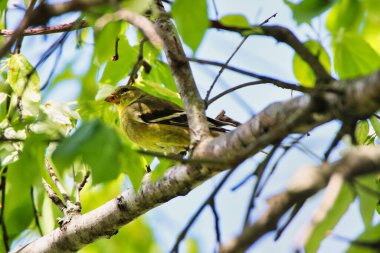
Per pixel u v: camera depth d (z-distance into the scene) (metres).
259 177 6.79
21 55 10.15
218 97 8.71
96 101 11.14
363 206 7.33
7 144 8.49
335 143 7.09
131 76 9.87
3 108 11.02
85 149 5.92
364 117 6.79
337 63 10.16
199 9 6.68
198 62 7.55
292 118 6.16
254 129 7.16
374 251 5.60
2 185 10.18
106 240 14.16
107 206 9.63
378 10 10.08
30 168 7.21
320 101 6.06
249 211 6.59
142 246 14.26
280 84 8.23
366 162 5.10
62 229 10.06
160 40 7.75
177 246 7.04
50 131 7.48
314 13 6.96
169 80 12.28
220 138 7.77
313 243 6.63
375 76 5.74
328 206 5.02
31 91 9.89
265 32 8.22
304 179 5.15
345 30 10.06
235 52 8.85
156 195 8.82
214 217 7.20
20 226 10.93
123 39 11.81
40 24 6.12
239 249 5.00
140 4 6.45
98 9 7.56
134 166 7.64
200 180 8.26
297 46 7.59
